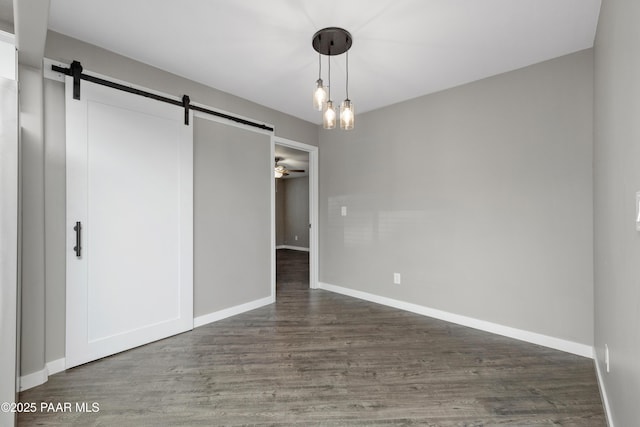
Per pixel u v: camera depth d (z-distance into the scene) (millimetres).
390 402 1785
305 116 4008
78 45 2211
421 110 3309
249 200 3455
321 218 4391
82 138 2193
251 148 3467
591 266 2318
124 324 2422
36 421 1626
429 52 2408
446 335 2756
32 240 1946
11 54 1714
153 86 2625
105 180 2312
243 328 2926
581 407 1739
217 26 2078
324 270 4375
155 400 1806
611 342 1567
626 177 1217
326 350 2463
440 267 3170
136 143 2488
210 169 3066
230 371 2135
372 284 3789
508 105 2721
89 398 1824
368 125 3803
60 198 2104
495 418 1646
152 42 2271
